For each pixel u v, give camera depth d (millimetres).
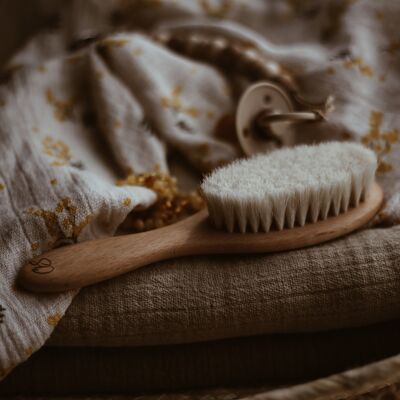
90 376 319
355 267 313
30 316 306
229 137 408
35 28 518
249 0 472
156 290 316
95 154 405
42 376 318
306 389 272
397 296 309
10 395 320
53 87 418
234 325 312
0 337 301
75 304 315
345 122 395
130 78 416
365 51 420
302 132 405
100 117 408
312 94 414
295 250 326
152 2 470
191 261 326
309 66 420
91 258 314
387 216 348
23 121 396
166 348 319
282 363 319
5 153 373
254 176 331
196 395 317
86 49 434
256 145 392
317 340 318
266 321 311
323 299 310
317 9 460
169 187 376
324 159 341
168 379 319
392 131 392
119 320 312
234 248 323
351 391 274
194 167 403
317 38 454
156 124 407
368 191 346
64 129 408
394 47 426
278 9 468
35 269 311
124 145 400
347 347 318
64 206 335
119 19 480
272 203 319
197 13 469
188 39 440
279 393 273
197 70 429
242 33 439
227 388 320
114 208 341
